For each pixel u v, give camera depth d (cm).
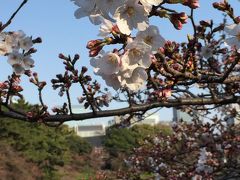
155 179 966
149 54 211
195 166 812
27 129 3394
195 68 338
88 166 3866
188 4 227
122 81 215
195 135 925
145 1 197
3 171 3098
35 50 397
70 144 4156
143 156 1032
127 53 210
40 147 3456
